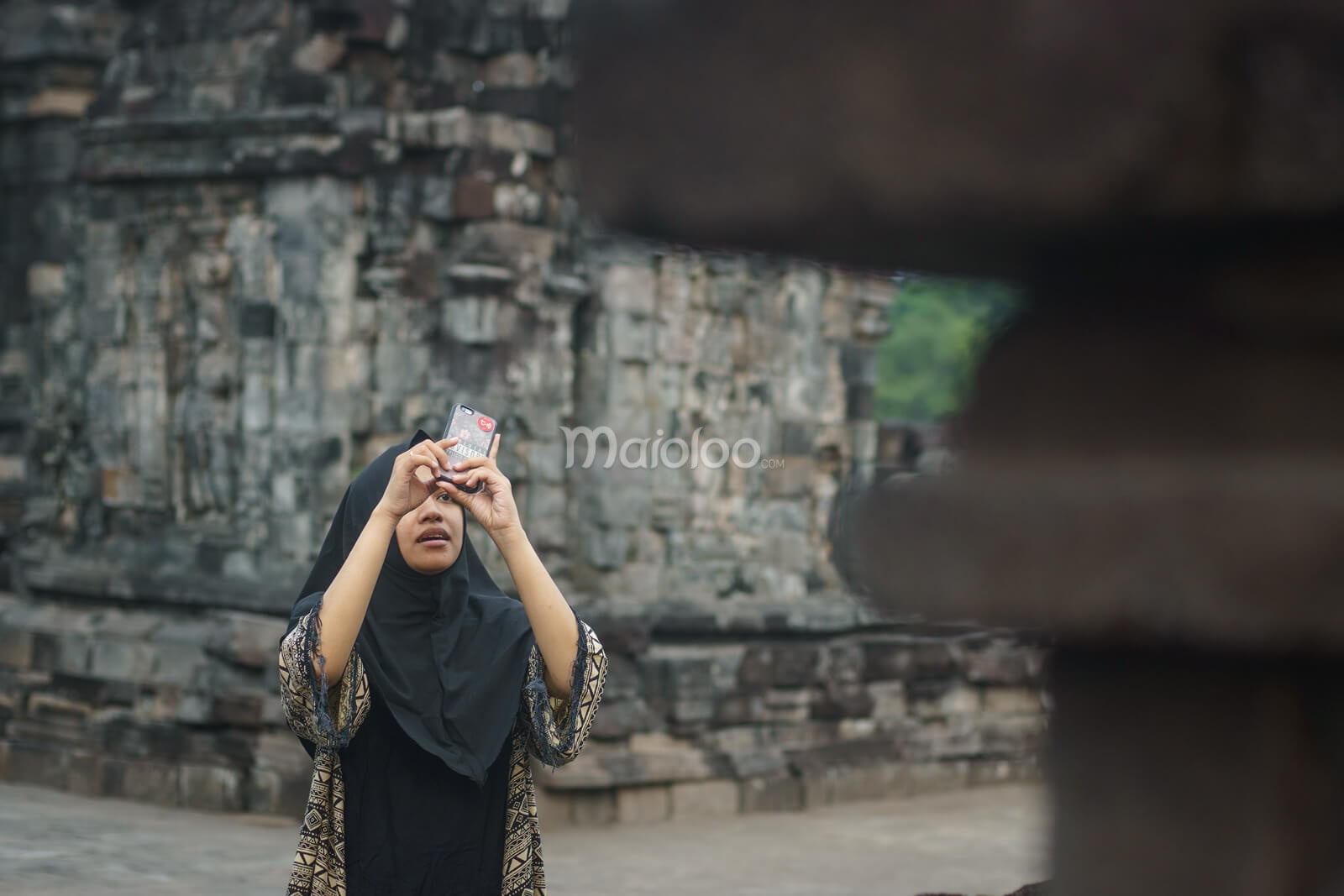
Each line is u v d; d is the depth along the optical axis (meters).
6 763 12.02
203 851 9.23
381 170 11.18
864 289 13.52
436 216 11.02
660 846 10.20
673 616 11.82
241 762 10.89
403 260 11.11
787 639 12.62
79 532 12.59
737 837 10.69
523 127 11.22
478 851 3.24
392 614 3.22
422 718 3.16
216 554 11.62
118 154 11.99
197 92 11.65
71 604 12.47
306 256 11.13
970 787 13.38
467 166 11.03
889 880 9.30
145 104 11.87
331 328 11.12
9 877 8.14
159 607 11.94
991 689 13.77
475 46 11.25
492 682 3.23
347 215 11.15
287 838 9.82
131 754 11.42
